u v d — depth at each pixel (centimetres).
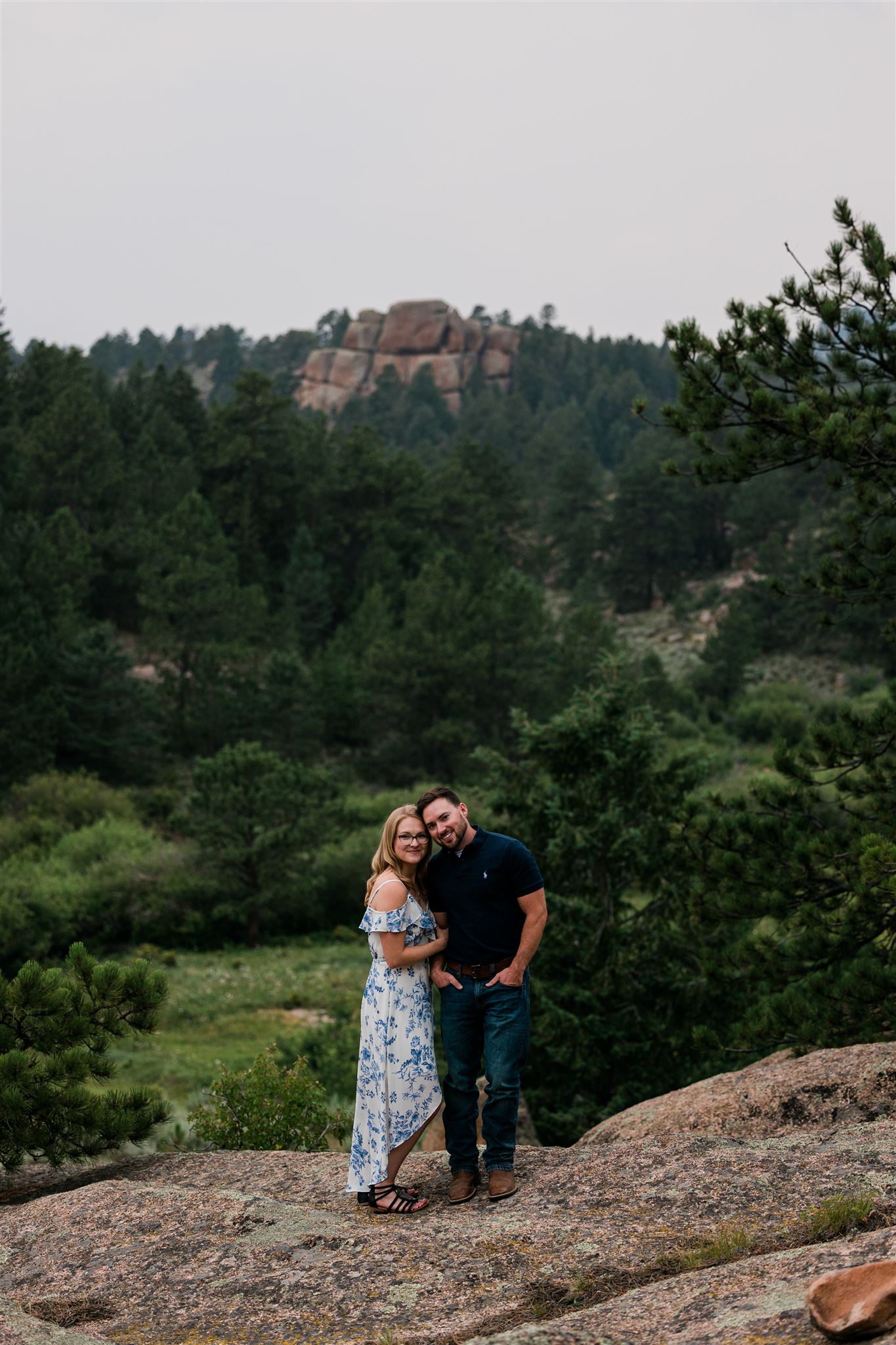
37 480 8494
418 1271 429
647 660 8306
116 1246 496
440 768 7050
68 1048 729
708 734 8244
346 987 3625
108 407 10394
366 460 10325
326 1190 558
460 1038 512
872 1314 312
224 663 6944
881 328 949
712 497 13188
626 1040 1727
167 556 7244
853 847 931
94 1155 713
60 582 7294
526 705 7038
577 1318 374
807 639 10425
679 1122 698
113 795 5312
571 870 1875
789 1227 430
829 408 935
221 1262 464
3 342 9794
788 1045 957
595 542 13138
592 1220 457
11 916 3819
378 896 505
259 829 4478
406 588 8500
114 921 4316
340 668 7488
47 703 5778
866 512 986
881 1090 662
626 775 1873
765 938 1002
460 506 11306
